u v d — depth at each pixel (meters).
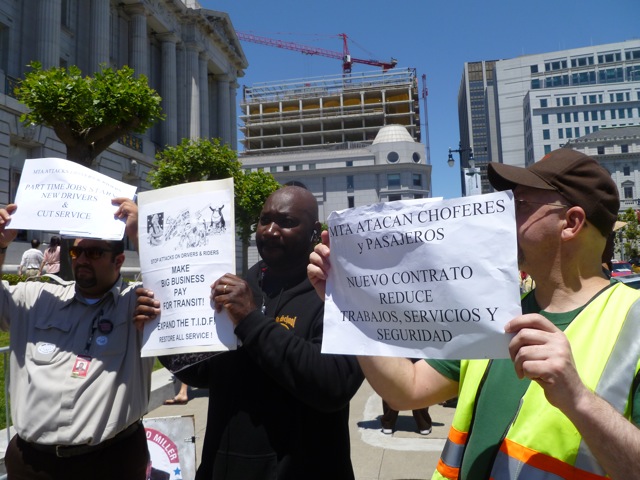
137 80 10.64
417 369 1.77
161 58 37.03
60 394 2.29
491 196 1.37
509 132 140.38
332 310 1.70
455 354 1.40
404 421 6.19
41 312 2.50
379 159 80.50
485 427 1.44
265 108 115.69
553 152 1.53
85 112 9.83
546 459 1.28
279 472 1.94
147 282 2.19
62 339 2.42
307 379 1.86
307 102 113.44
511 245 1.33
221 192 2.12
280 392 2.04
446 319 1.42
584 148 83.56
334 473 2.01
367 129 107.19
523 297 1.66
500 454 1.37
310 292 2.23
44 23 23.17
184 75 38.34
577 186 1.41
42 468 2.28
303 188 2.40
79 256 2.47
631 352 1.26
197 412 6.13
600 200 1.40
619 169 82.06
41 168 2.41
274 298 2.31
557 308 1.47
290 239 2.24
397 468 4.65
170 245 2.16
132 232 2.39
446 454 1.58
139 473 2.52
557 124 113.75
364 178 79.62
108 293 2.52
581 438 1.26
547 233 1.43
